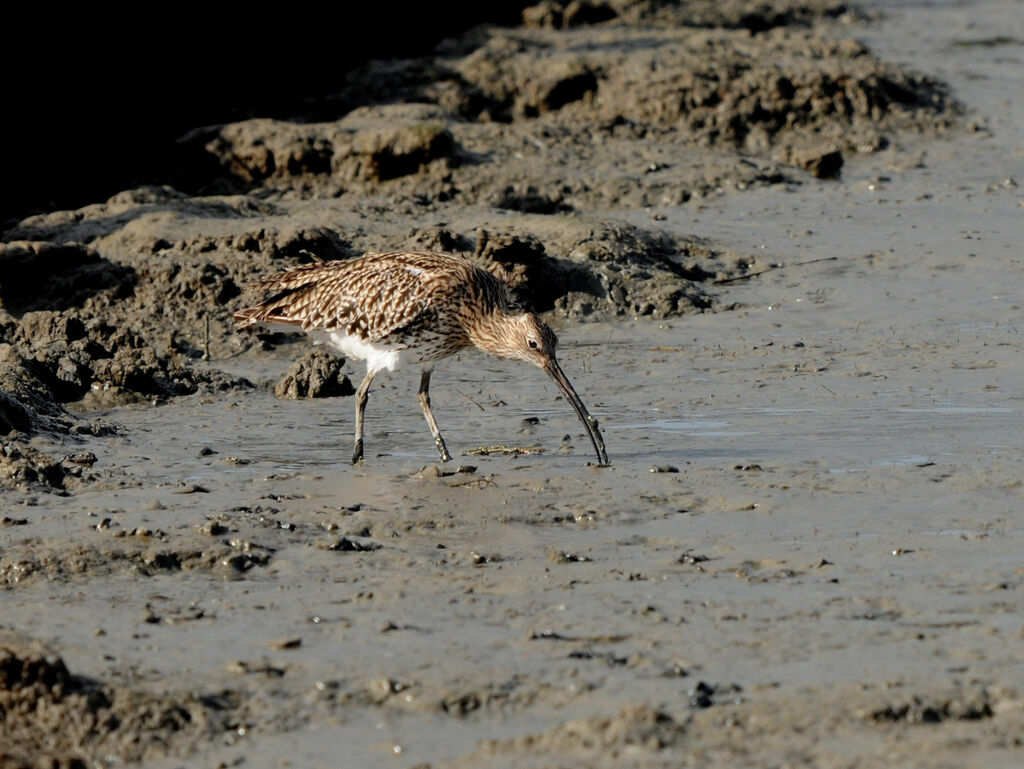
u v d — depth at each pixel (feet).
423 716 25.67
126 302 62.69
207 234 68.08
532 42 117.39
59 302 62.64
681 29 123.95
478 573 32.83
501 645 28.45
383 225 71.92
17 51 93.71
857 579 31.45
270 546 35.04
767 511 36.81
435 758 24.14
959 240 72.43
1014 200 80.74
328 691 26.63
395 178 83.20
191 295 62.80
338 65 113.29
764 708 25.17
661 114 96.58
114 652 28.63
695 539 34.76
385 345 45.29
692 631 28.78
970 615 29.07
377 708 26.04
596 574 32.45
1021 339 56.49
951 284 65.46
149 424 49.57
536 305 64.49
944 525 35.01
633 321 63.41
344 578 32.78
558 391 52.85
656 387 52.70
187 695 26.27
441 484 40.40
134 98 98.48
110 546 34.63
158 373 54.24
